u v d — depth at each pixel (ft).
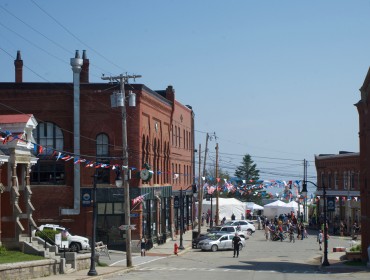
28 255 126.41
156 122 220.02
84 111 190.60
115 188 189.47
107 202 190.08
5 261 115.14
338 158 292.61
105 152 191.21
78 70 189.88
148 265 156.04
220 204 326.24
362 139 161.68
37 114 191.52
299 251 199.93
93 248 126.82
